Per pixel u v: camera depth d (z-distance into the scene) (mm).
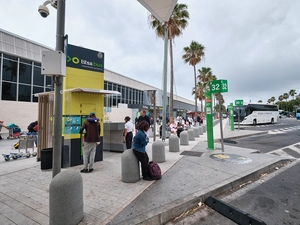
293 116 70125
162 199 3449
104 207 3172
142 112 9125
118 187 4062
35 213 3035
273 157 6855
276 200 3738
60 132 3518
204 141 11375
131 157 4398
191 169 5379
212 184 4203
